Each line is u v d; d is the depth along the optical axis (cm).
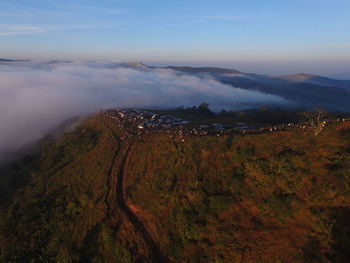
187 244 4031
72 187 5944
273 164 4472
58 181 6294
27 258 4359
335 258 3030
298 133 5191
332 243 3169
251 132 6184
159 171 5616
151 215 4747
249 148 5203
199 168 5275
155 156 6153
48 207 5353
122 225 4653
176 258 3969
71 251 4328
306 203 3709
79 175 6316
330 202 3553
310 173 4062
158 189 5134
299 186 3956
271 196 4022
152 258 4047
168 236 4288
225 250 3738
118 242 4344
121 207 5056
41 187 6166
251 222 3909
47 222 4956
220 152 5409
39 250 4484
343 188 3581
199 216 4259
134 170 5978
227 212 4166
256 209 4031
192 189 4791
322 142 4638
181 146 6112
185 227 4200
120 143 7331
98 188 5662
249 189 4341
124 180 5791
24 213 5216
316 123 5669
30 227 4853
